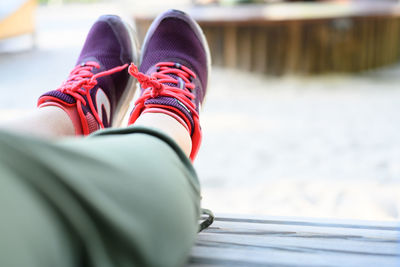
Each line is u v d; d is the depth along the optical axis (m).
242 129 2.67
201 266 0.45
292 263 0.45
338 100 3.28
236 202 1.76
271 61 4.05
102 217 0.29
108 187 0.31
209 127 2.72
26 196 0.24
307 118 2.87
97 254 0.28
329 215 1.61
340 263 0.45
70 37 5.79
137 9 4.42
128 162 0.35
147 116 0.67
